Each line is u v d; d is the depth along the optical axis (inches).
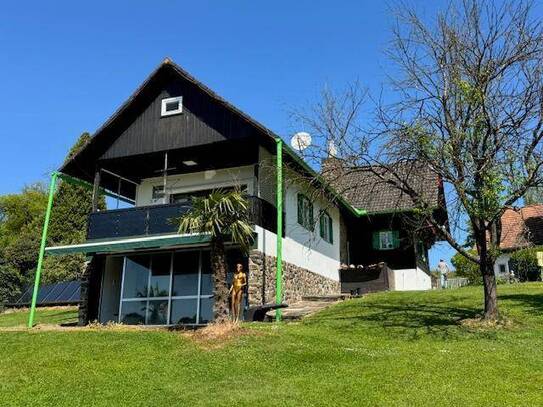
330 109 820.6
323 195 768.3
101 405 373.4
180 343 527.2
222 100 792.9
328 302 850.1
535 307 676.7
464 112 584.4
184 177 919.7
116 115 837.8
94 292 842.8
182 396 383.2
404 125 598.9
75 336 587.2
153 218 794.8
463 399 351.9
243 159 863.1
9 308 1311.5
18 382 438.3
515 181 561.3
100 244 779.4
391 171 612.7
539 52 583.8
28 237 1652.3
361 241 1195.3
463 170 577.3
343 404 351.3
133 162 877.8
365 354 481.1
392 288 1128.8
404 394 364.5
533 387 374.9
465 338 542.0
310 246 901.8
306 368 442.6
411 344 524.1
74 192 1644.9
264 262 762.8
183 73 823.7
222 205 574.2
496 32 600.1
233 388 396.2
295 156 745.6
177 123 829.8
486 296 610.2
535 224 1432.1
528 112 569.9
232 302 624.7
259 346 500.7
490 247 609.9
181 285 803.4
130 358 487.5
